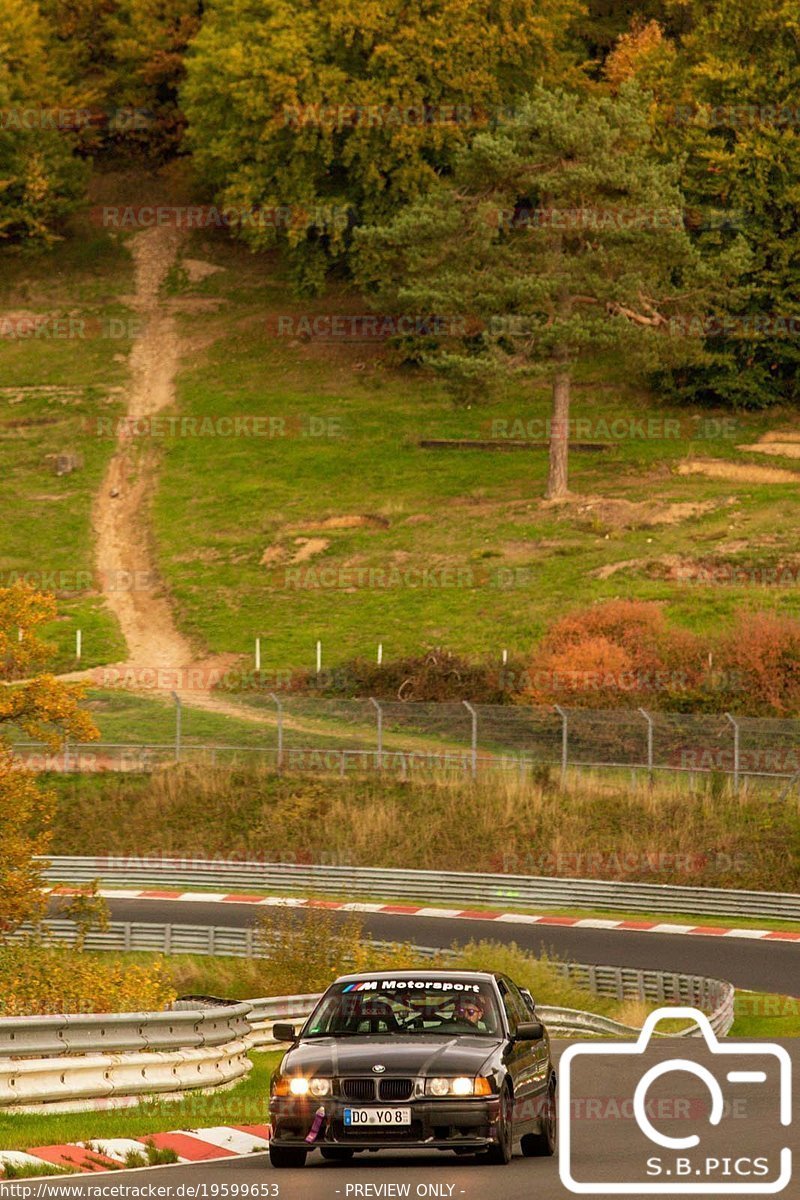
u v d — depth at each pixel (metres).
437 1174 17.03
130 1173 16.98
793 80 114.88
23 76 152.25
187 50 160.88
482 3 130.00
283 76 128.50
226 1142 19.77
